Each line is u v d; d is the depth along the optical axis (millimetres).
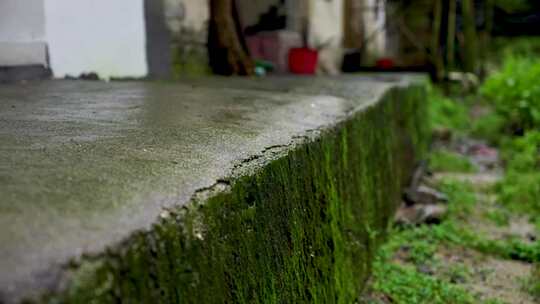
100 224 767
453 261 3086
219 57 4969
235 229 1135
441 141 7285
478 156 6508
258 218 1271
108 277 704
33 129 1492
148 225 816
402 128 4277
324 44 7898
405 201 4125
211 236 1015
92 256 690
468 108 8891
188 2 4598
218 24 4922
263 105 2279
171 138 1393
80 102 2160
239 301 1139
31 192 866
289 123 1877
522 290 2707
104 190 904
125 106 2053
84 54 3467
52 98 2283
